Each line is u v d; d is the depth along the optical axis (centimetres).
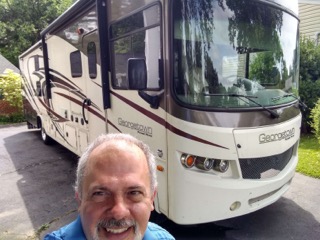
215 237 348
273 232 357
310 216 396
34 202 475
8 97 1422
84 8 462
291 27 386
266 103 329
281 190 362
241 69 328
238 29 325
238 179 309
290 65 388
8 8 2489
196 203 302
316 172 548
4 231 386
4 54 2473
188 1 297
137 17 343
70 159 728
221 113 300
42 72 752
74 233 137
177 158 301
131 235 127
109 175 122
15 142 951
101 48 403
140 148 137
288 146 352
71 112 570
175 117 296
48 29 633
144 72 307
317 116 679
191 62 299
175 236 350
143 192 128
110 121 420
